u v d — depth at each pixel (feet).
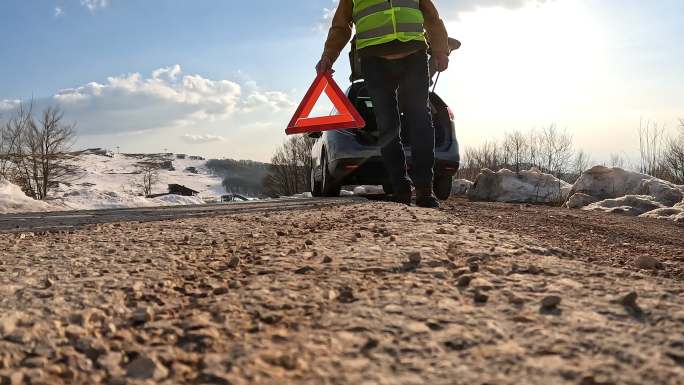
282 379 3.01
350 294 4.64
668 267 6.81
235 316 4.20
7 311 4.45
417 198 15.21
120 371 3.23
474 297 4.47
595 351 3.34
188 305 4.60
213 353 3.45
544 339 3.55
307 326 3.91
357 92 22.66
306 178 131.44
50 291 5.10
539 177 30.68
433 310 4.17
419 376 3.03
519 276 5.20
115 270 6.08
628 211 20.89
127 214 15.76
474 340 3.55
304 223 10.56
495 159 53.21
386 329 3.77
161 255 7.02
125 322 4.16
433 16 15.17
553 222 12.91
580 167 49.75
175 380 3.09
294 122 14.90
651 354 3.27
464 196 34.88
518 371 3.08
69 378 3.17
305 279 5.29
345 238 7.73
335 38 15.19
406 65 14.62
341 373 3.08
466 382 2.95
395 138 14.99
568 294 4.55
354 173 22.63
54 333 3.89
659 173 43.47
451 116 22.90
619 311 4.07
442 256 6.18
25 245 8.44
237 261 6.20
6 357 3.47
